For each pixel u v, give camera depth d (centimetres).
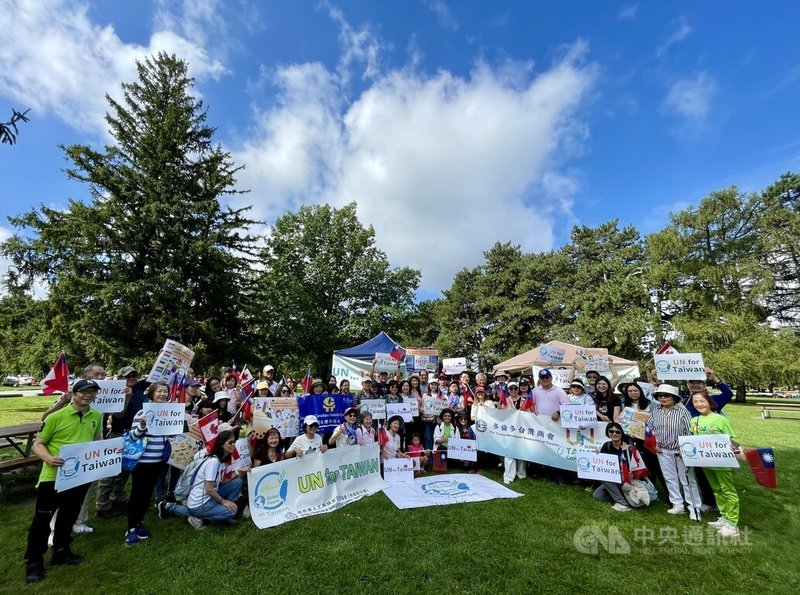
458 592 362
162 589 366
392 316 3316
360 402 850
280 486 556
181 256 1936
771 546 455
